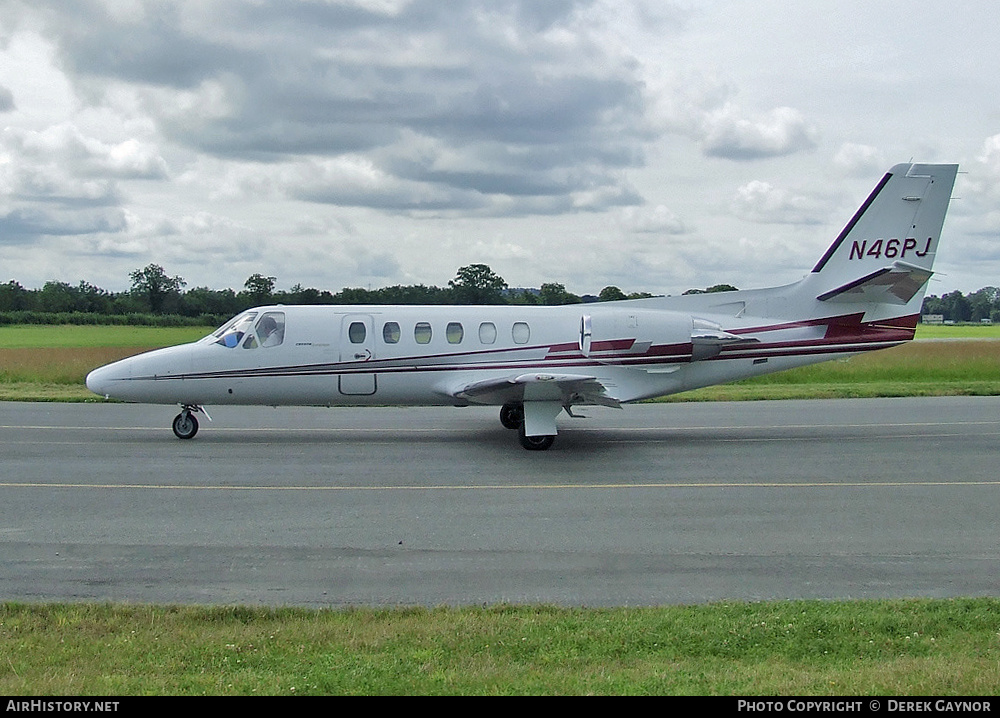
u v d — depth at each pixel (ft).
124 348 164.55
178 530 35.50
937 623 23.63
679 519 37.60
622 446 57.67
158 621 24.06
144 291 302.45
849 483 45.52
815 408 80.74
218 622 24.17
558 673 20.56
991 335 258.16
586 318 59.00
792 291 61.62
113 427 67.15
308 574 29.58
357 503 40.65
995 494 42.88
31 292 311.27
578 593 27.55
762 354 60.95
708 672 20.63
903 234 61.26
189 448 56.70
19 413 76.89
